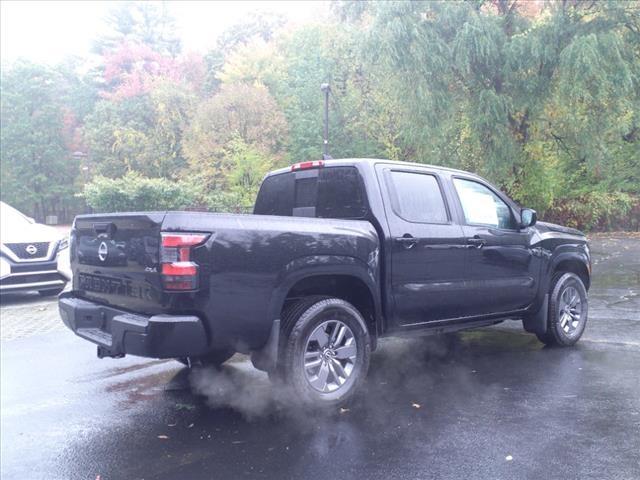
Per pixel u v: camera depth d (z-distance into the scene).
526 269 6.50
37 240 10.84
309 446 4.18
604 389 5.23
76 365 6.63
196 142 33.69
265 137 32.19
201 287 4.25
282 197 6.35
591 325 8.02
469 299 5.94
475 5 21.23
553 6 21.11
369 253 5.16
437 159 22.86
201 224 4.32
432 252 5.62
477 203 6.30
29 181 55.47
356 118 33.09
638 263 15.02
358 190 5.48
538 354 6.58
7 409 5.16
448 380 5.71
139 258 4.45
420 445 4.13
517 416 4.63
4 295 12.12
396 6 20.16
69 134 58.31
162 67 52.44
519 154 22.25
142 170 41.69
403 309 5.44
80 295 5.45
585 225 25.81
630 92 19.50
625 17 19.97
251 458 4.01
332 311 4.91
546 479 3.56
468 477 3.62
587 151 21.34
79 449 4.26
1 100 54.06
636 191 26.55
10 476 3.86
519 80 20.83
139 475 3.82
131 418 4.88
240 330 4.45
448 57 20.31
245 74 36.66
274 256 4.59
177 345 4.23
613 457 3.84
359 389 5.50
